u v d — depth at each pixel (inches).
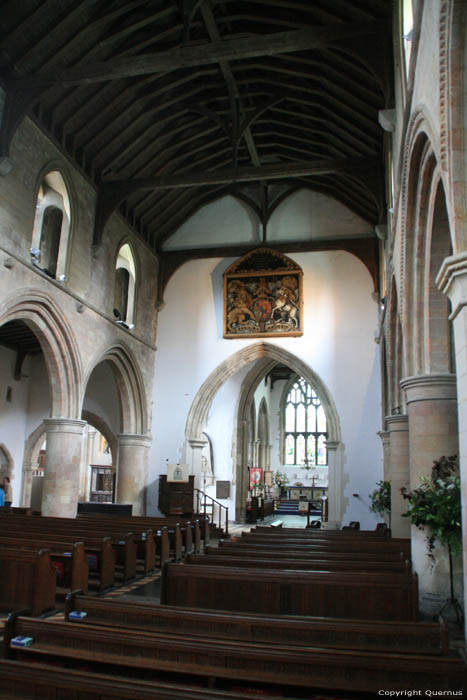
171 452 829.2
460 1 224.8
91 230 668.1
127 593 401.7
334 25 458.0
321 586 277.1
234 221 871.1
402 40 394.9
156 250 877.8
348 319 804.0
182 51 481.1
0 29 476.7
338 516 758.5
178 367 850.8
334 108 631.2
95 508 757.3
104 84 579.8
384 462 721.0
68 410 618.8
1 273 495.2
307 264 834.2
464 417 227.5
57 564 380.8
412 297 393.4
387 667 150.5
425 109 286.8
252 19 553.0
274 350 824.9
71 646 171.0
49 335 590.6
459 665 148.6
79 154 637.9
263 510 1148.5
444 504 325.7
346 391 785.6
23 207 528.7
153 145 701.9
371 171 639.8
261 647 158.2
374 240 811.4
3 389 855.7
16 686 136.6
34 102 506.3
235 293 844.6
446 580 347.6
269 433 1471.5
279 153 814.5
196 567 290.5
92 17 504.4
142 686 128.1
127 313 792.9
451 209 237.3
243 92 677.9
